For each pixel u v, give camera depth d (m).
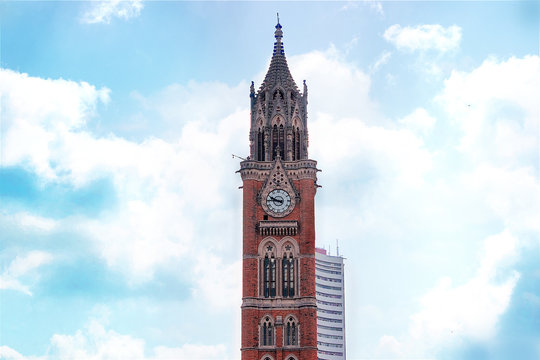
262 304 173.12
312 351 170.12
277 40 193.12
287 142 182.88
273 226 176.62
